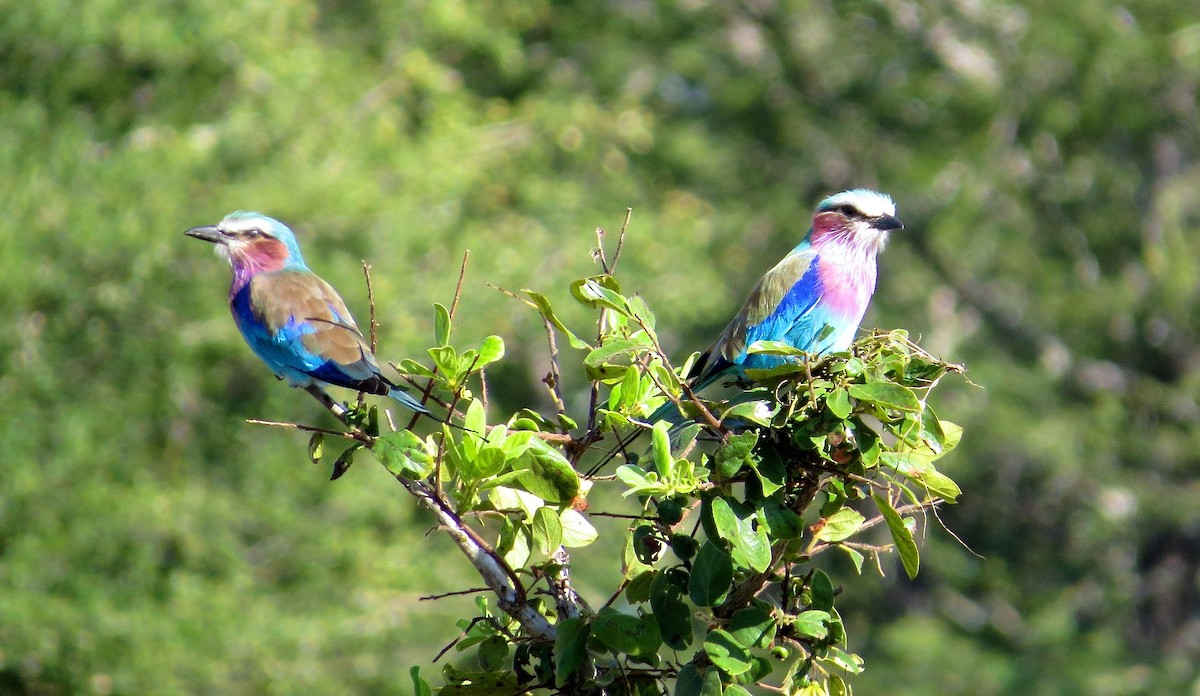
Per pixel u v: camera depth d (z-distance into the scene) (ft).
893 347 15.60
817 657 14.74
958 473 72.74
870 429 14.51
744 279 74.84
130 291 52.65
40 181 53.72
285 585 53.78
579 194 65.10
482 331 56.85
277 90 57.77
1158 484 76.02
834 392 14.37
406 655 53.93
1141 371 78.74
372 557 53.72
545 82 75.46
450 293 56.70
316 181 55.52
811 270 26.91
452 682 15.66
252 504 53.36
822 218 27.55
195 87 58.54
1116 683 69.67
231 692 50.57
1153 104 73.72
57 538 51.03
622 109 71.67
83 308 53.62
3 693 50.52
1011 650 73.05
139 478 52.90
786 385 15.37
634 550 15.92
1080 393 78.02
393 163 59.57
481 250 58.90
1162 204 76.33
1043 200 77.15
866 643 71.36
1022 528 76.54
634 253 63.10
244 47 57.00
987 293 77.51
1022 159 75.82
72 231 52.31
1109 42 71.77
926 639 69.21
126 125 58.29
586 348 16.19
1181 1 73.77
